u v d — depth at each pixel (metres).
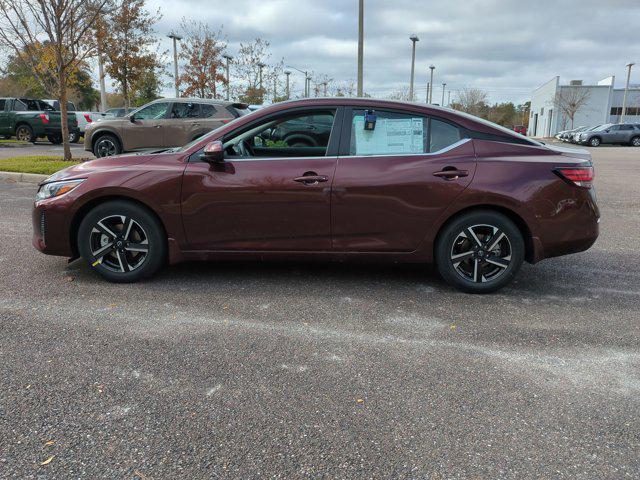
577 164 4.31
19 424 2.51
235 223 4.41
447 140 4.39
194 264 5.23
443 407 2.73
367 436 2.47
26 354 3.21
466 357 3.30
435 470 2.25
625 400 2.82
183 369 3.07
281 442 2.42
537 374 3.09
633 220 8.05
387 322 3.84
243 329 3.66
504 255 4.41
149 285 4.57
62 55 13.27
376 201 4.30
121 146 13.09
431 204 4.29
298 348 3.38
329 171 4.31
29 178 10.96
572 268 5.37
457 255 4.41
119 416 2.60
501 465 2.29
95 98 59.19
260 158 4.41
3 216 7.38
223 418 2.60
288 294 4.40
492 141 4.38
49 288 4.43
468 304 4.25
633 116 58.16
